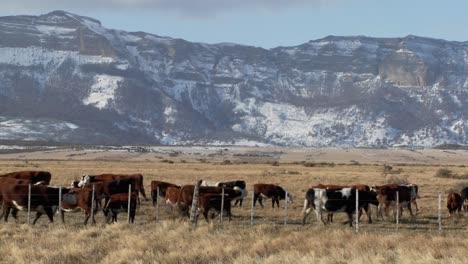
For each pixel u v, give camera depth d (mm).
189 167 102562
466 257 19938
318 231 27453
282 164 127312
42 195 31641
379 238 24406
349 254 21016
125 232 26391
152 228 27938
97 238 25328
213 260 20875
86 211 31547
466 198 38875
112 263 20688
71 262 21000
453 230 31219
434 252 21203
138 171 83750
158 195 39562
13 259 21219
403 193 35719
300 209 39688
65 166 100062
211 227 27406
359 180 66438
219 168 99750
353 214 34375
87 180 43844
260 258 20891
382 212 36062
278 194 40719
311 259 19969
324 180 66062
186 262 20766
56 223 31500
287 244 23328
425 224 33969
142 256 21422
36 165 100688
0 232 26781
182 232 26109
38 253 21875
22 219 33562
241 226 30641
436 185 58438
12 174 44344
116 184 37656
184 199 34219
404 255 20328
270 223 33344
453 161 197500
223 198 33250
